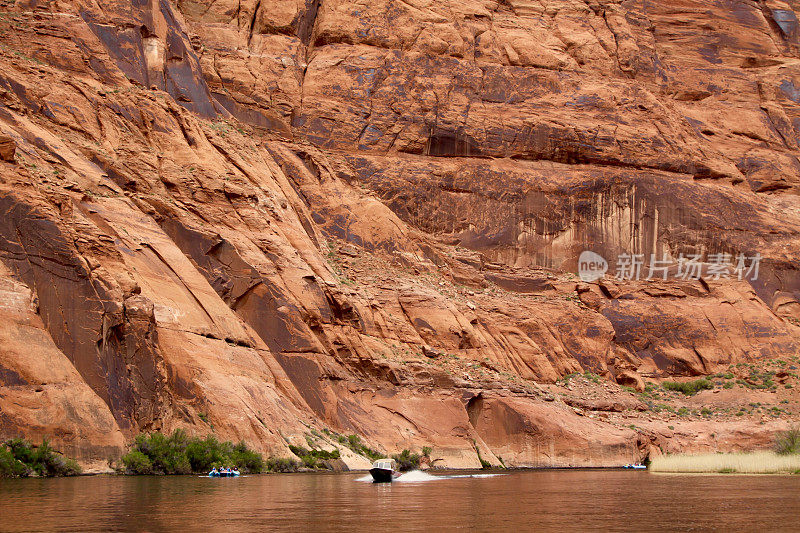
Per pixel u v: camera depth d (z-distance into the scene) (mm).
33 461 30234
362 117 67750
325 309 47188
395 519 21172
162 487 27891
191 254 44094
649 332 64375
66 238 34938
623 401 56500
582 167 71375
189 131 50875
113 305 34906
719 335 65250
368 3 72375
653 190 70750
